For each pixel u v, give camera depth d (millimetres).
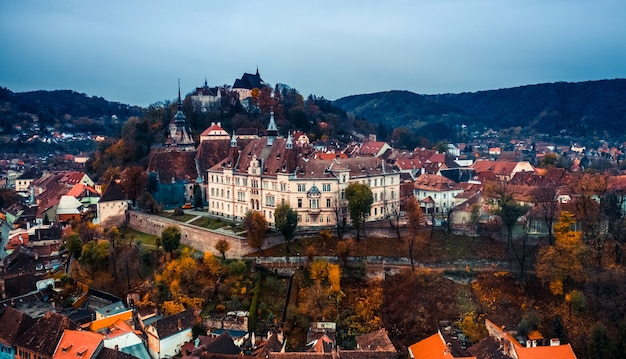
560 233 170000
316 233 189625
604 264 169875
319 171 196500
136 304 162000
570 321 152750
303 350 140000
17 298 169250
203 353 121062
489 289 166250
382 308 161625
